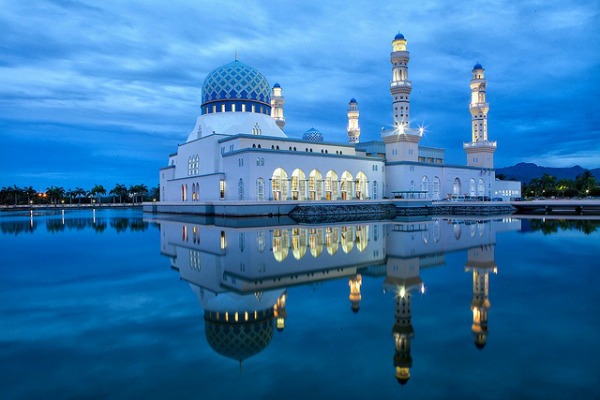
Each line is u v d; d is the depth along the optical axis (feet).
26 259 86.02
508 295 53.72
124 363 33.12
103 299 53.36
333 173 271.08
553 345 36.19
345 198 278.46
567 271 69.05
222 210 234.58
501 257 83.82
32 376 30.86
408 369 31.42
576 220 193.26
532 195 520.83
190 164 298.35
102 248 102.06
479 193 354.54
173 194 323.16
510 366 31.89
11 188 564.71
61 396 27.66
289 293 55.88
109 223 192.54
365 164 285.84
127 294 55.88
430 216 241.76
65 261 83.05
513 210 299.17
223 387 28.86
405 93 300.81
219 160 265.54
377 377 30.25
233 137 249.75
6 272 71.87
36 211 382.42
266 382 29.55
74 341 38.24
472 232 134.92
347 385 29.01
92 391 28.35
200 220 206.39
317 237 122.42
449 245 102.68
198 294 55.57
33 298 54.08
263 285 60.70
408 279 64.34
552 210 313.53
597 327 40.75
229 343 37.52
